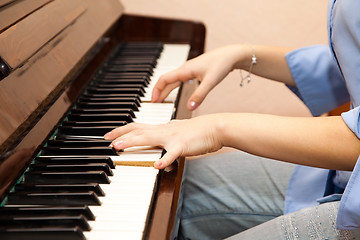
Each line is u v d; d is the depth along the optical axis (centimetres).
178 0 191
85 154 71
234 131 69
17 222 53
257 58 104
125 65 116
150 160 69
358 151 67
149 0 192
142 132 70
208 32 196
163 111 91
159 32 141
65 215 53
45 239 51
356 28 72
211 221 94
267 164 102
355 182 64
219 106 201
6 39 70
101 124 81
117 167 68
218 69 96
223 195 95
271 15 190
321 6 187
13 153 63
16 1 80
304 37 193
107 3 127
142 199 59
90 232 52
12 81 69
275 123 69
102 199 59
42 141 72
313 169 94
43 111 77
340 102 107
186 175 101
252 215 93
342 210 65
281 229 71
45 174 63
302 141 68
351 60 76
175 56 128
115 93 98
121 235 52
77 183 62
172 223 58
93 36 105
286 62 105
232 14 192
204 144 70
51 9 91
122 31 142
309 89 106
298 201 91
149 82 107
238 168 102
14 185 61
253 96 199
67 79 90
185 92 101
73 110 87
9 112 65
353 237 68
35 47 78
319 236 69
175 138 69
